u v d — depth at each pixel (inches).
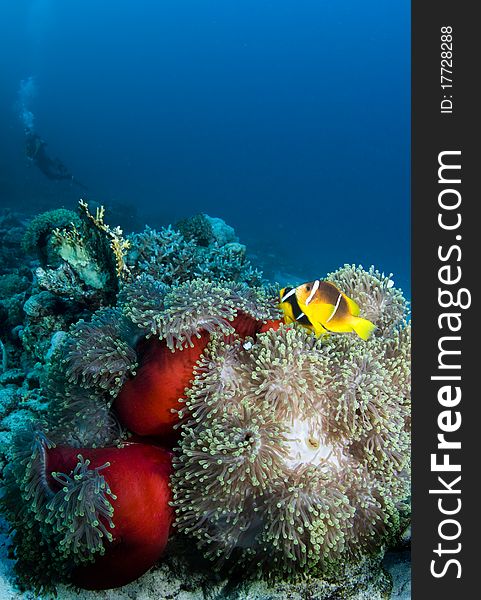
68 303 182.9
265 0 3240.7
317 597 94.7
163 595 98.7
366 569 99.5
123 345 100.1
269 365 91.7
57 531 82.8
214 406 90.5
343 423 92.0
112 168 2218.3
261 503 86.6
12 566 102.1
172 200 1722.4
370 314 121.7
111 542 83.8
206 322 95.4
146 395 94.5
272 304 104.8
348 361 95.8
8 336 221.6
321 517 81.7
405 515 104.7
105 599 96.7
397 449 93.7
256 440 84.7
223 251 216.4
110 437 100.7
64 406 102.6
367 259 1551.4
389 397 95.0
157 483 89.4
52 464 88.8
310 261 1151.6
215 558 93.3
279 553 86.5
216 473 84.8
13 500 94.2
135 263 184.5
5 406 157.2
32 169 1385.3
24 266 360.2
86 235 173.9
